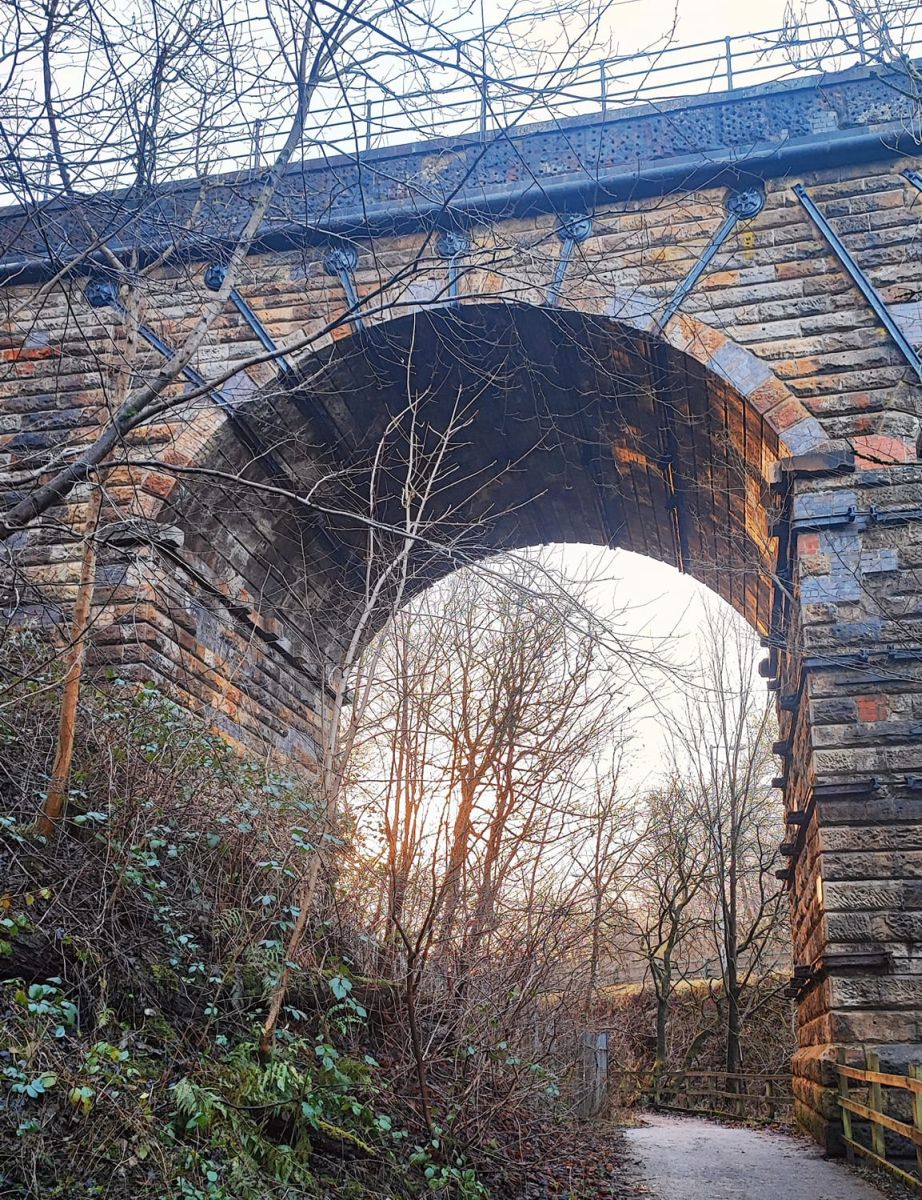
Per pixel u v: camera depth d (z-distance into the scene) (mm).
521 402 16703
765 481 15109
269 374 14945
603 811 11898
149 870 8430
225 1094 7090
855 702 12938
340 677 9211
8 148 8352
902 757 12688
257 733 16812
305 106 8617
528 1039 11062
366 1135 8219
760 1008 31375
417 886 10789
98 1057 6238
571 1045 12750
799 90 14492
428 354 15438
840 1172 11664
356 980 9672
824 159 14328
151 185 9047
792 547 14383
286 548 17594
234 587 16562
